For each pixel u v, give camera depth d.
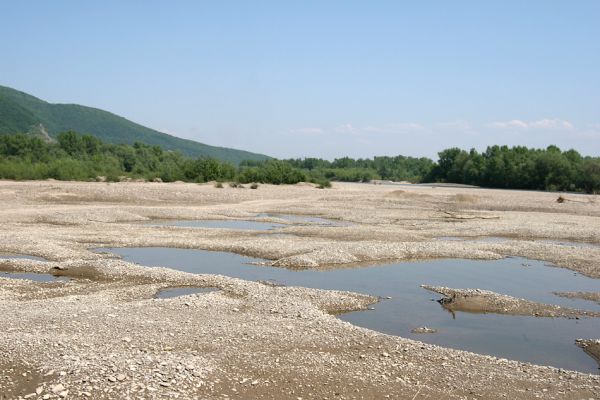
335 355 14.93
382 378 13.35
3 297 20.72
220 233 40.44
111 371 12.21
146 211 53.75
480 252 34.06
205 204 67.00
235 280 23.98
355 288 24.41
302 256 30.62
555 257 33.03
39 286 22.88
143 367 12.62
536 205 71.56
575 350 16.48
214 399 11.55
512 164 141.12
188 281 24.05
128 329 16.38
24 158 121.81
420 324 18.95
